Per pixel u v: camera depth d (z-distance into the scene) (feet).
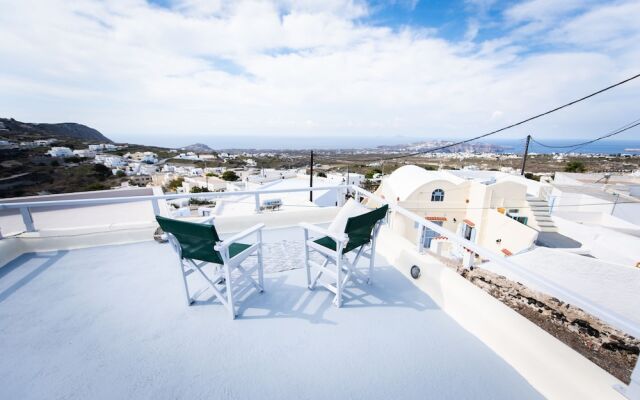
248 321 6.19
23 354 5.18
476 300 5.97
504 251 27.27
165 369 4.88
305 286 7.68
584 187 37.47
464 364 5.10
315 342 5.58
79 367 4.90
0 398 4.29
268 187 56.13
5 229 18.53
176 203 53.36
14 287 7.52
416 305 6.88
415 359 5.19
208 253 5.99
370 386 4.61
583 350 8.23
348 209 7.62
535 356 4.71
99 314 6.40
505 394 4.51
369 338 5.72
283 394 4.43
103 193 24.89
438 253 23.45
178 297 7.11
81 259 9.23
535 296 12.22
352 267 7.14
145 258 9.36
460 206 32.96
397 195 34.24
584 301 3.80
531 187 37.73
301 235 11.72
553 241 26.73
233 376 4.75
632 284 10.79
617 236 22.86
